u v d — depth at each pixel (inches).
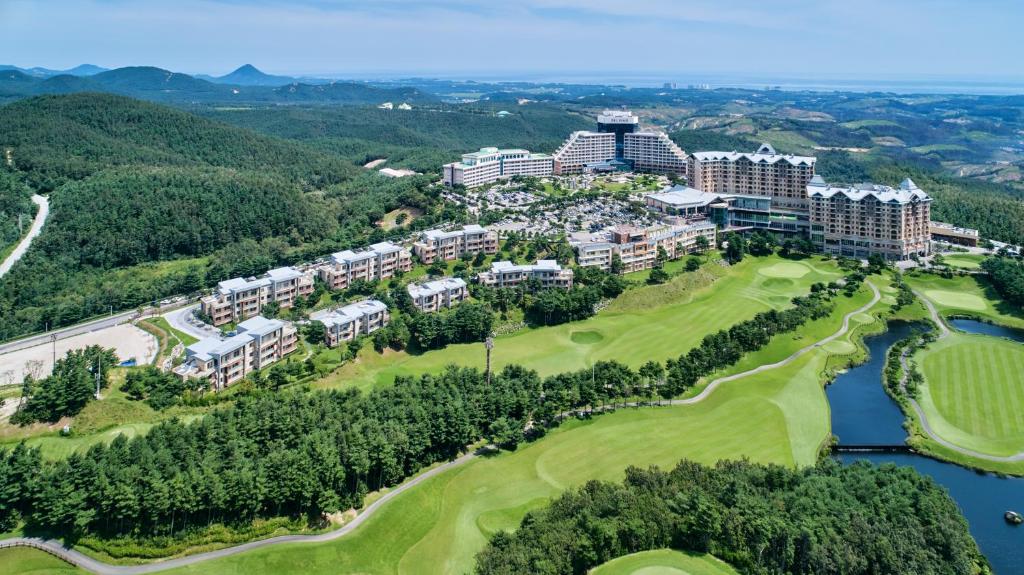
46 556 5905.5
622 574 5221.5
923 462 7726.4
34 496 6225.4
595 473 7106.3
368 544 6082.7
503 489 6835.6
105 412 7780.5
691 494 5900.6
